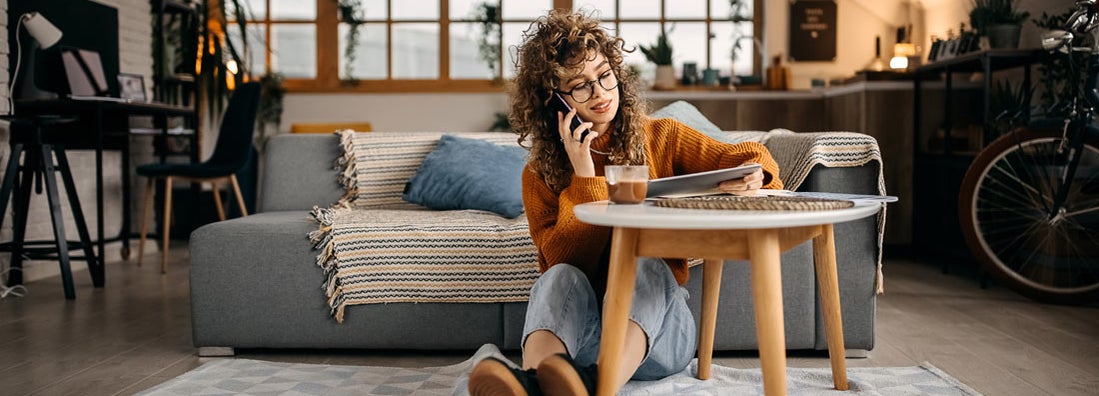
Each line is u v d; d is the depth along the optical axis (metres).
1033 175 3.50
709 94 5.44
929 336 2.65
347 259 2.40
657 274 1.72
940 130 4.46
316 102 6.32
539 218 1.81
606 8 6.20
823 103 5.43
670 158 1.89
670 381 2.06
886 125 4.58
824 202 1.45
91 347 2.62
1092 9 2.97
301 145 3.20
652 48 5.76
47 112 4.22
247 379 2.17
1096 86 3.03
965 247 3.88
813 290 2.36
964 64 4.14
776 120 5.45
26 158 3.79
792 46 5.89
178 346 2.62
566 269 1.65
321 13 6.33
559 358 1.36
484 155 2.98
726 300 2.36
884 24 5.81
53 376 2.27
